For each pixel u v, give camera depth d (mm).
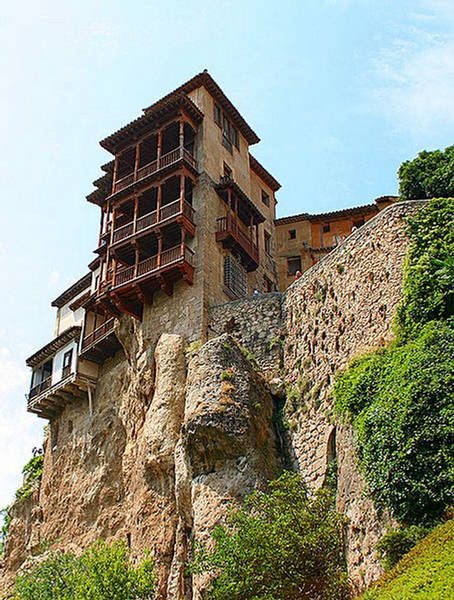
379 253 28391
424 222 26812
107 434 42281
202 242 38844
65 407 48156
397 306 25656
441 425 20219
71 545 40469
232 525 26328
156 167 41344
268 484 26203
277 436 31047
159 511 31781
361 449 22547
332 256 32000
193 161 41312
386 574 17375
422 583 15578
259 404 30969
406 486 20109
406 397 21250
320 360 30672
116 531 38188
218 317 36719
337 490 24734
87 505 40875
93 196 46000
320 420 29141
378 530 20953
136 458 36594
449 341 22125
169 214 39219
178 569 28844
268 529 22438
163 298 38844
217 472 28672
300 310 33625
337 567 21969
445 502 19266
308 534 22266
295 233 52750
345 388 25203
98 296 41344
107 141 43625
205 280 37750
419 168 32125
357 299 28984
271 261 51000
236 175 45625
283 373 33219
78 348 46469
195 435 29344
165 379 34438
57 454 46719
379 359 24578
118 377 43375
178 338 35969
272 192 54594
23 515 50906
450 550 16344
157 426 33062
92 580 27328
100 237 44625
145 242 40219
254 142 49719
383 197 50969
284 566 21734
